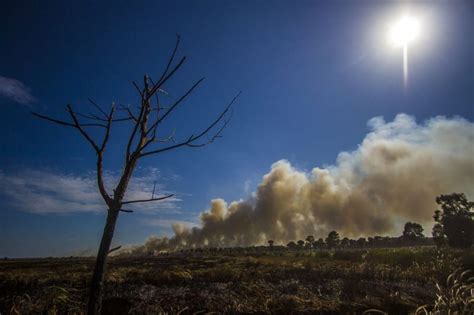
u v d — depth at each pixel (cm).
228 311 1210
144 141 294
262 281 1769
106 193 278
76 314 1056
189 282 1719
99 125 287
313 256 3672
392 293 1409
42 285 1556
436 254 2459
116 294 1372
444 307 625
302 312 1194
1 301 1219
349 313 1179
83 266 2911
